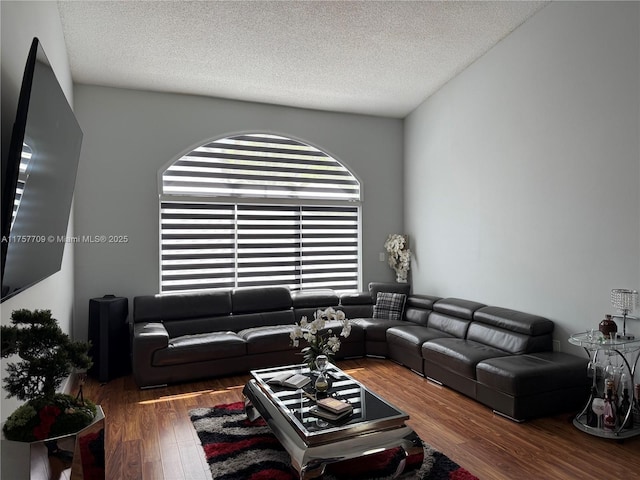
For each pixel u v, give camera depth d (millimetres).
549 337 4188
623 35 3590
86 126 5105
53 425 1492
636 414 3367
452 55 5078
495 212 4969
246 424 3402
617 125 3648
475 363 3871
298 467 2385
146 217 5355
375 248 6598
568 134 4086
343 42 4617
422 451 2635
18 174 1566
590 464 2805
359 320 5641
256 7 3965
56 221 2492
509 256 4781
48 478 1460
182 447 3055
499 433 3256
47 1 3086
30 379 1553
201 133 5617
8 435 1459
